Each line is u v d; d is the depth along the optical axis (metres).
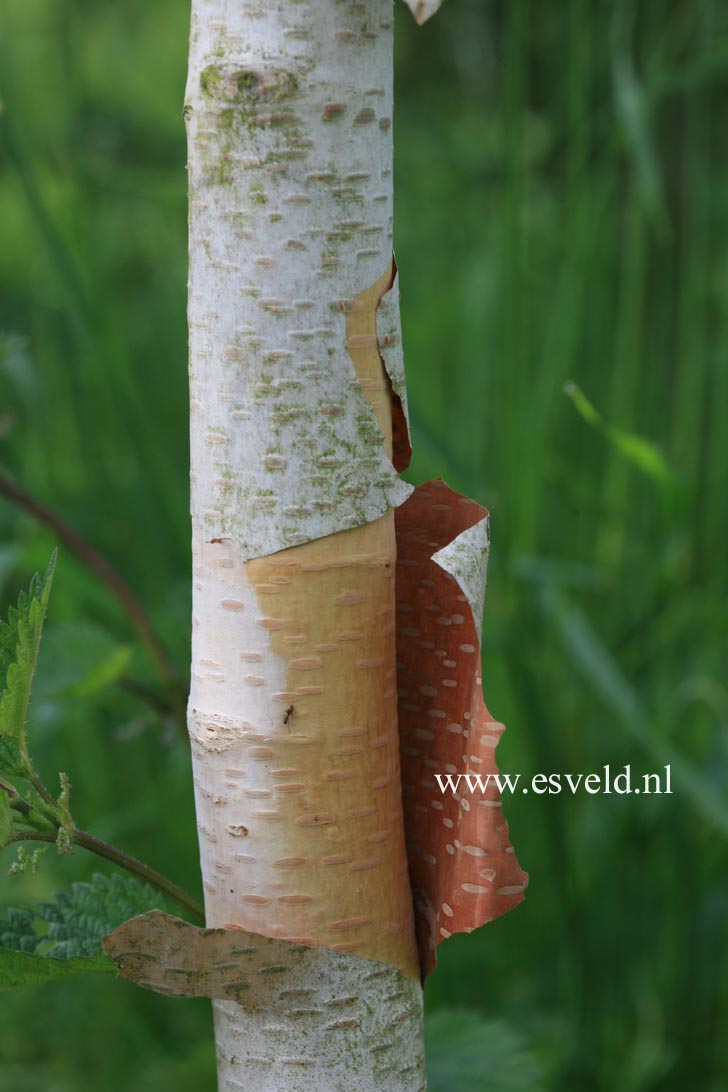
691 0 1.69
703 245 1.70
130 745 1.77
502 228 1.77
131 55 2.91
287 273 0.84
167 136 2.73
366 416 0.85
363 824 0.87
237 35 0.83
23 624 0.85
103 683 1.12
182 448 2.14
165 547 1.65
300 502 0.85
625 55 1.43
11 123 1.32
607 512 1.73
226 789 0.86
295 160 0.83
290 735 0.86
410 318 2.28
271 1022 0.87
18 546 1.41
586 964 1.57
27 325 2.37
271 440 0.84
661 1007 1.61
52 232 1.35
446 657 0.88
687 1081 1.58
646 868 1.67
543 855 1.64
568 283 1.58
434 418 1.91
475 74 2.53
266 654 0.85
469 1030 1.11
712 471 1.69
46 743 1.59
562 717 1.64
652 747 1.38
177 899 0.89
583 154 1.56
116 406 1.50
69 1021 1.59
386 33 0.84
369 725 0.86
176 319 2.48
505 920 1.65
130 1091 1.46
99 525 1.81
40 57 2.63
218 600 0.86
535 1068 1.08
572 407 1.80
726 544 1.70
